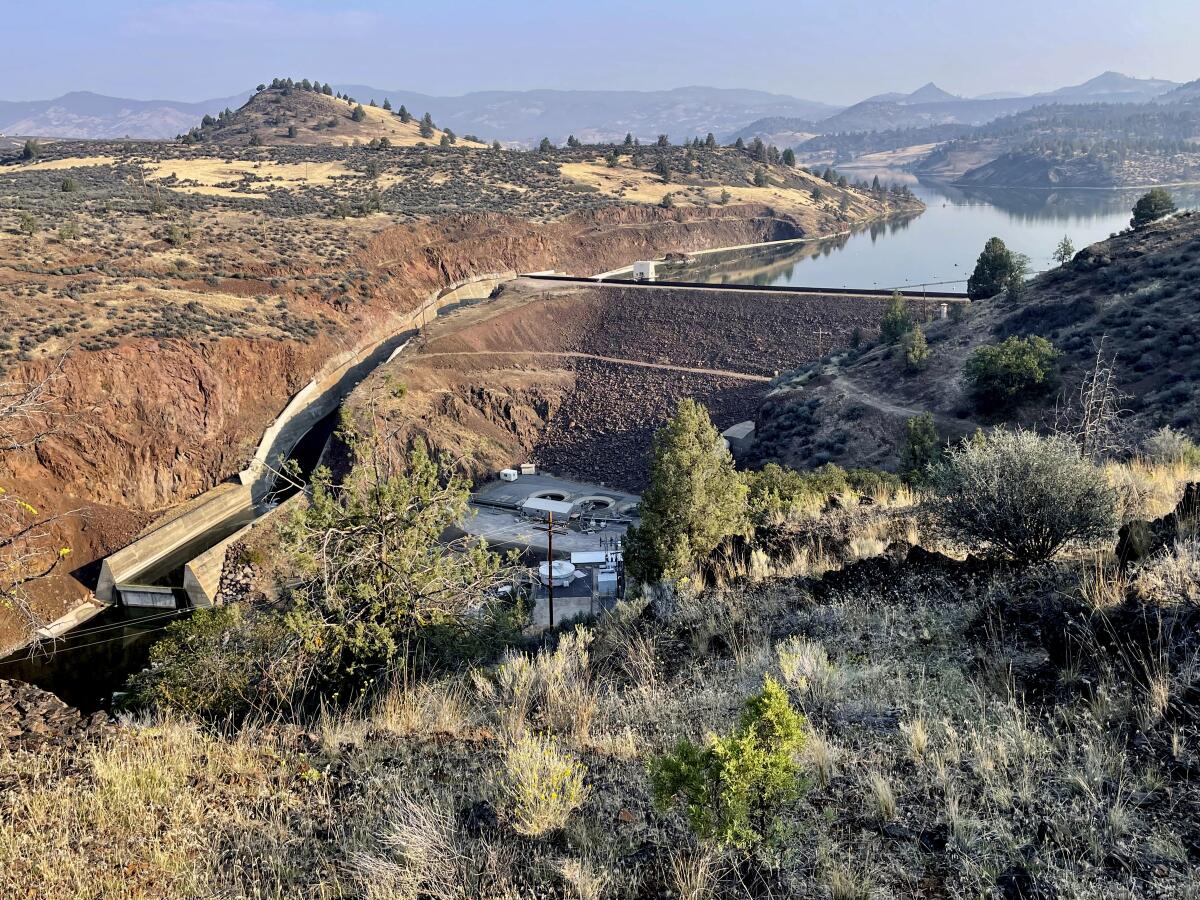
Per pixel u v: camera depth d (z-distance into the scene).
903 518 12.85
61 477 56.19
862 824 4.97
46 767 7.06
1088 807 4.64
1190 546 7.12
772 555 13.10
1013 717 5.88
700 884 4.51
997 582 8.32
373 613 11.47
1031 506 9.23
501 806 5.61
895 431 59.69
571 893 4.64
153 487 60.91
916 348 67.81
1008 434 10.06
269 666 11.16
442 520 12.84
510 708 8.34
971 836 4.61
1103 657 6.10
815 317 98.44
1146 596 6.51
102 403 59.53
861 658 7.80
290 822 6.01
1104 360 55.69
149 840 5.77
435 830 5.39
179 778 6.73
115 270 78.88
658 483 24.11
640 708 7.77
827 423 64.12
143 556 54.44
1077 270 73.12
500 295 111.81
